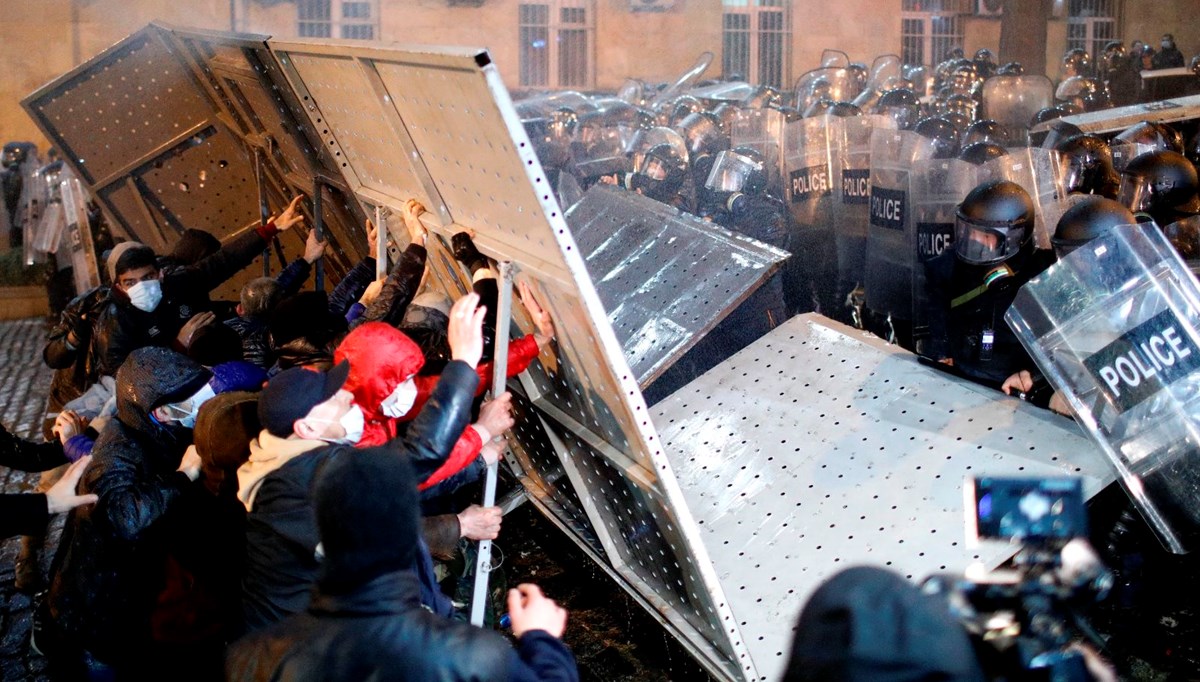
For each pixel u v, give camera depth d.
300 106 4.71
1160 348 3.07
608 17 22.20
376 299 3.85
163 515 3.26
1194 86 13.55
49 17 16.89
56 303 10.95
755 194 6.09
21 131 16.94
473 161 2.83
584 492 3.90
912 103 8.05
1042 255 3.83
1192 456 3.05
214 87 6.17
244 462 3.12
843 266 6.08
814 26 23.64
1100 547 3.46
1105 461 3.19
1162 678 3.29
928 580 2.33
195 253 5.62
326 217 5.70
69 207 9.01
